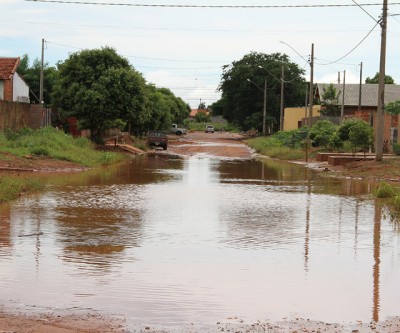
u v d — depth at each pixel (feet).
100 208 54.80
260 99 300.81
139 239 40.75
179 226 46.21
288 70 298.76
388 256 36.68
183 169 107.76
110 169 103.14
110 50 143.43
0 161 89.66
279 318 24.97
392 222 49.47
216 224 47.52
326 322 24.56
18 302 26.32
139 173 96.27
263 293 28.50
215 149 192.65
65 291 28.17
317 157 136.98
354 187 78.23
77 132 159.02
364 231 45.14
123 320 24.34
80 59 141.49
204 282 30.19
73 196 62.95
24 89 172.04
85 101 139.23
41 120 136.56
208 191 71.61
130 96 140.56
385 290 29.25
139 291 28.45
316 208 57.67
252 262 34.65
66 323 23.73
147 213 52.49
